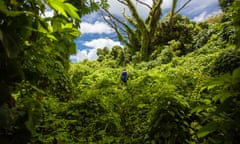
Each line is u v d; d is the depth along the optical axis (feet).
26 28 3.55
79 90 23.52
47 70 4.53
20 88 4.27
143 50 65.87
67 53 4.34
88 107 15.47
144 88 17.16
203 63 30.48
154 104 13.10
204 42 55.98
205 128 4.38
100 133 13.78
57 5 3.43
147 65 50.39
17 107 3.57
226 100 4.19
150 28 66.59
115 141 13.60
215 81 4.33
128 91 17.69
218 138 4.31
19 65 3.35
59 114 14.43
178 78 16.79
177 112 11.80
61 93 18.26
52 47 4.15
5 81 3.31
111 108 16.15
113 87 21.36
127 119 15.30
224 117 4.69
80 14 9.73
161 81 16.94
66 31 4.04
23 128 3.38
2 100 3.05
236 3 4.23
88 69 51.62
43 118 11.18
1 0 2.93
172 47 61.21
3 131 3.26
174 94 12.90
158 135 11.60
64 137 9.49
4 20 3.31
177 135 11.23
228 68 20.31
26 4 3.92
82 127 14.03
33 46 3.96
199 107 5.18
